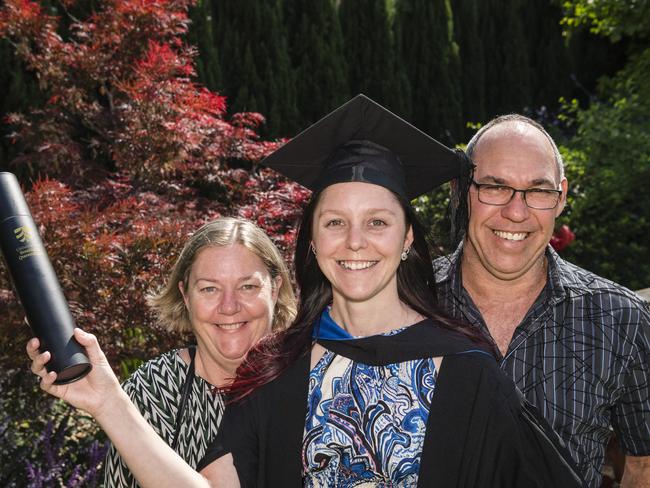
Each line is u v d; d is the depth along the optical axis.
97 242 4.09
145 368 2.38
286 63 9.07
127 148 5.23
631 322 2.33
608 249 8.02
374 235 1.94
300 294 2.14
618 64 11.67
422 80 10.34
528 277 2.46
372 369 1.91
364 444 1.85
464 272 2.57
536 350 2.36
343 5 10.04
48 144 5.48
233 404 1.99
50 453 3.84
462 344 1.92
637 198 8.34
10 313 4.16
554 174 2.38
